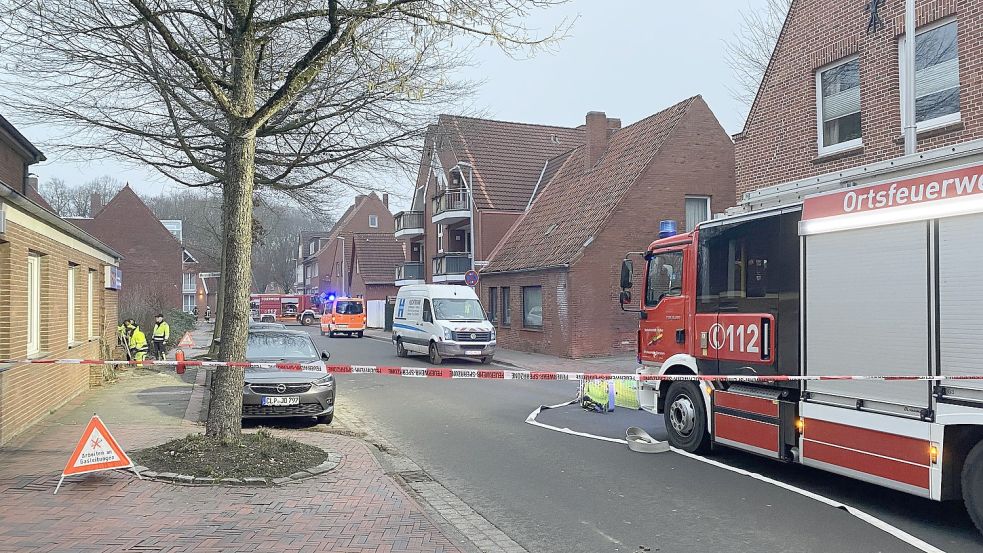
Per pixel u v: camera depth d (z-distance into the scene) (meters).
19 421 9.22
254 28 8.18
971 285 5.38
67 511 5.86
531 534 5.81
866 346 6.26
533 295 27.00
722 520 6.13
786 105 14.95
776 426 7.24
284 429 10.75
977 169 5.36
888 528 5.86
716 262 8.38
